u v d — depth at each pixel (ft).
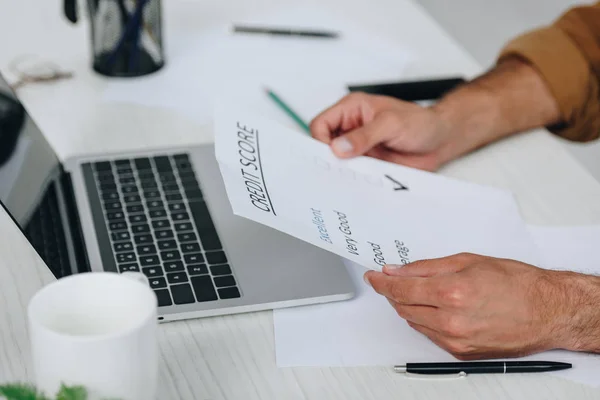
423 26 4.55
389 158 3.24
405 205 2.74
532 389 2.14
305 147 2.90
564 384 2.16
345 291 2.43
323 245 2.39
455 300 2.20
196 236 2.64
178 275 2.44
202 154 3.21
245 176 2.60
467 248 2.59
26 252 2.63
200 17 4.50
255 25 4.43
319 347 2.25
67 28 4.33
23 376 2.08
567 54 3.69
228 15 4.53
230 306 2.33
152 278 2.42
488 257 2.40
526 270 2.36
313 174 2.75
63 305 1.81
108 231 2.65
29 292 2.43
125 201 2.83
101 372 1.68
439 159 3.28
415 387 2.13
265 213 2.44
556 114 3.63
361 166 2.91
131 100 3.69
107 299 1.83
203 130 3.50
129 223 2.70
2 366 2.12
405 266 2.35
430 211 2.74
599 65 3.73
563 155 3.38
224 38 4.27
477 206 2.82
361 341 2.28
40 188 2.60
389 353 2.24
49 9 4.54
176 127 3.51
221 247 2.59
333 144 2.93
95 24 3.80
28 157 2.64
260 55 4.12
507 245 2.65
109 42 3.81
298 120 3.50
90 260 2.49
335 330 2.32
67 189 2.83
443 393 2.11
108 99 3.69
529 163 3.31
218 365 2.17
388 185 2.83
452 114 3.35
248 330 2.31
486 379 2.17
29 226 2.35
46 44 4.15
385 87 3.80
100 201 2.82
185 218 2.75
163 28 3.95
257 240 2.64
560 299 2.28
